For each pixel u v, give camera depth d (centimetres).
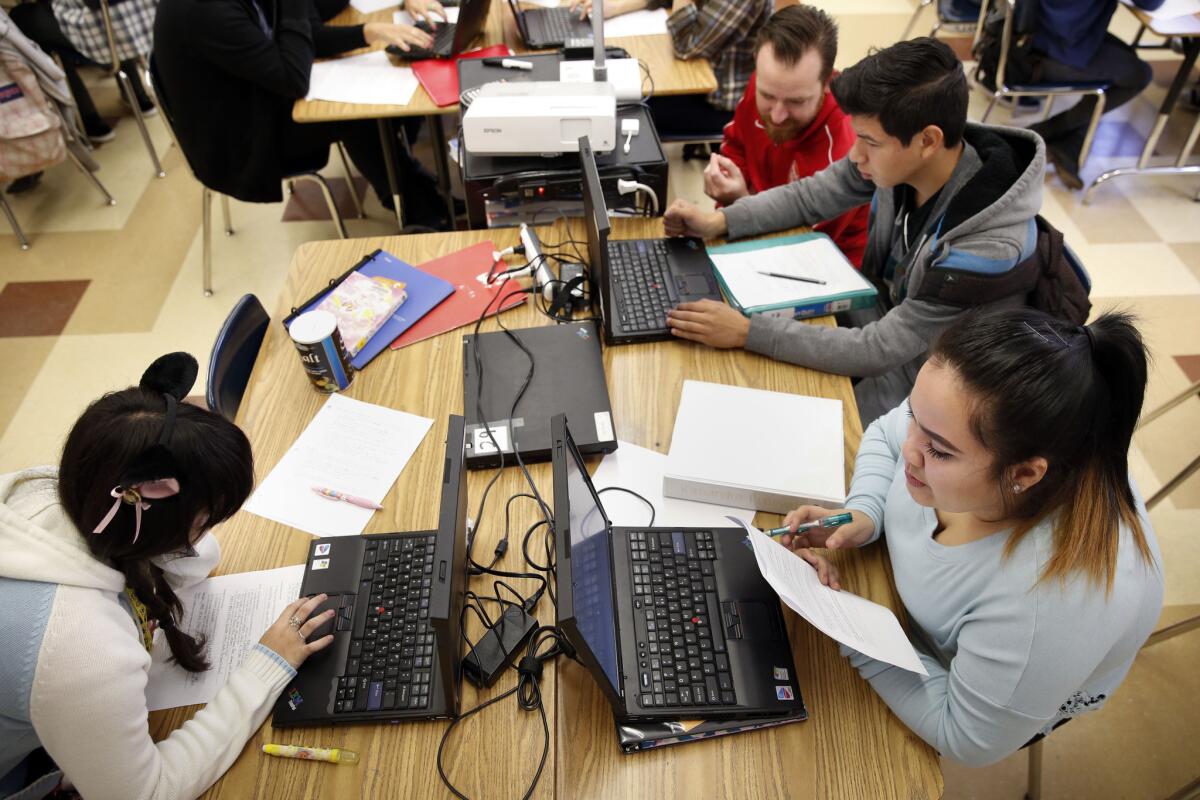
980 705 95
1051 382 83
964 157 154
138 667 98
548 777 99
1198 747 171
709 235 182
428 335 159
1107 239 300
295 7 236
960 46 416
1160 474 222
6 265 296
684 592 116
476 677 108
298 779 100
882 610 113
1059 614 90
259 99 243
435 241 183
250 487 102
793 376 153
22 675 91
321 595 115
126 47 312
